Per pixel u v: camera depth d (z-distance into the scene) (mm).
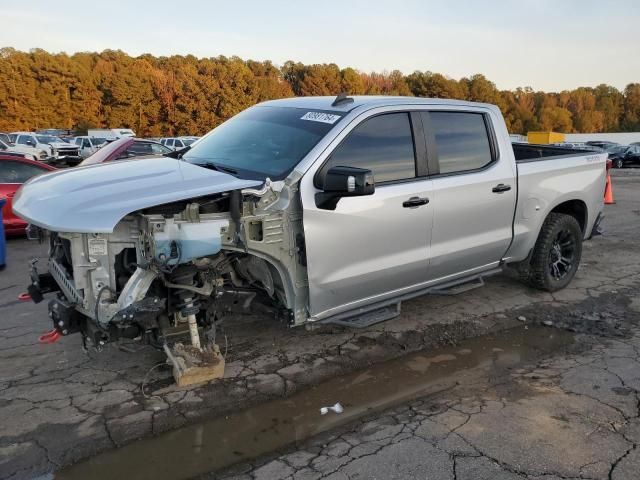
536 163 5531
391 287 4461
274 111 4727
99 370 4148
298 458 3082
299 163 3836
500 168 5094
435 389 3926
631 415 3520
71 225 3049
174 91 74125
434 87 97000
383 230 4160
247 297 3994
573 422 3436
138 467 3006
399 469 2957
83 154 17922
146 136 75625
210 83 74312
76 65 74250
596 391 3848
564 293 6109
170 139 33219
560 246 6039
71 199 3256
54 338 4141
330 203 3764
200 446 3207
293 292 3855
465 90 101062
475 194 4828
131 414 3527
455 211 4676
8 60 70250
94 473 2951
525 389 3900
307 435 3330
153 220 3201
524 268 5914
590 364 4309
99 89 74812
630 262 7621
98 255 3293
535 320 5293
